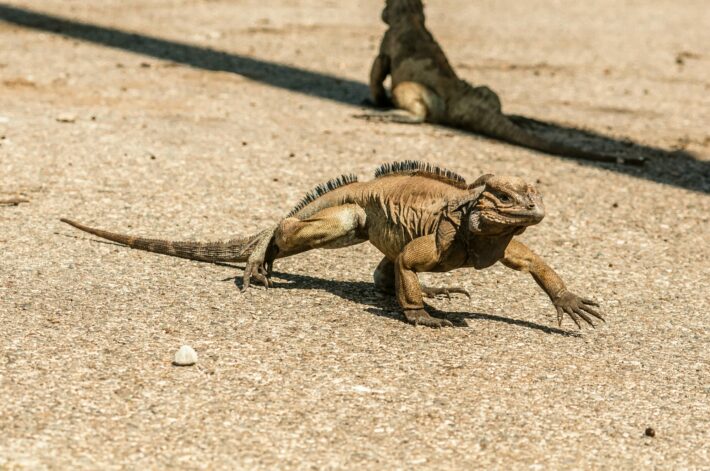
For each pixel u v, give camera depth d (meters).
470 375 10.53
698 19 43.75
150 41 30.64
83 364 10.18
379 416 9.47
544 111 25.62
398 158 20.11
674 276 14.55
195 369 10.25
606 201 18.25
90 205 15.85
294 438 8.95
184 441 8.77
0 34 29.88
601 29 39.56
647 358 11.39
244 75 27.12
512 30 38.00
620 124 24.77
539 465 8.74
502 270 14.31
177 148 19.39
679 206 18.22
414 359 10.87
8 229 14.49
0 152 18.12
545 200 18.02
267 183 17.73
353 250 14.78
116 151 18.83
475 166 19.95
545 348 11.47
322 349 10.98
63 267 13.12
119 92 23.78
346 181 12.88
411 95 23.44
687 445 9.29
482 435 9.22
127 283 12.71
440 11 41.75
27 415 9.02
